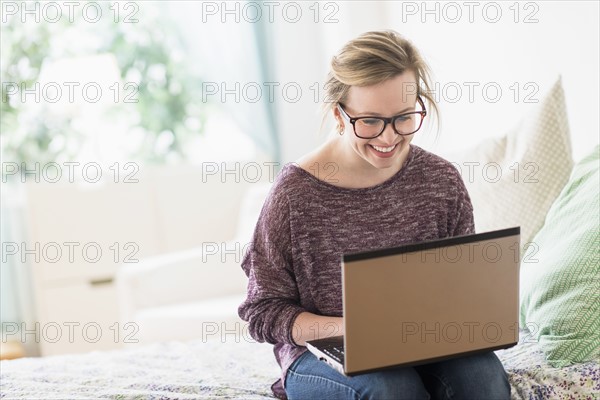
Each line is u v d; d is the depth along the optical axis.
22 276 4.41
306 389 1.88
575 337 2.05
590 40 2.70
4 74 4.40
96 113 4.35
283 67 4.65
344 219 1.98
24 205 4.26
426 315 1.70
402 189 2.01
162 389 2.13
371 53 1.82
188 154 4.77
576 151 2.84
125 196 4.35
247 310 2.00
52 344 4.29
